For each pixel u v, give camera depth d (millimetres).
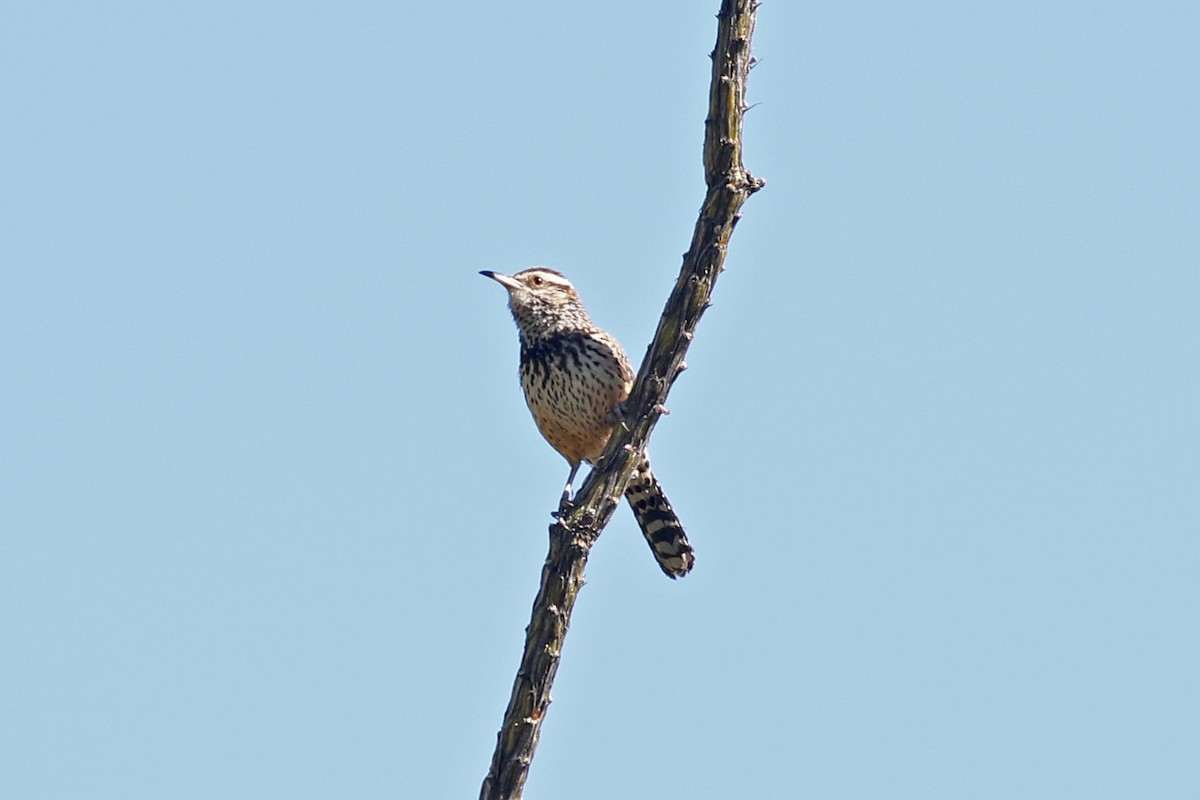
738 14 10125
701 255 10297
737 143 10172
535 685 9555
